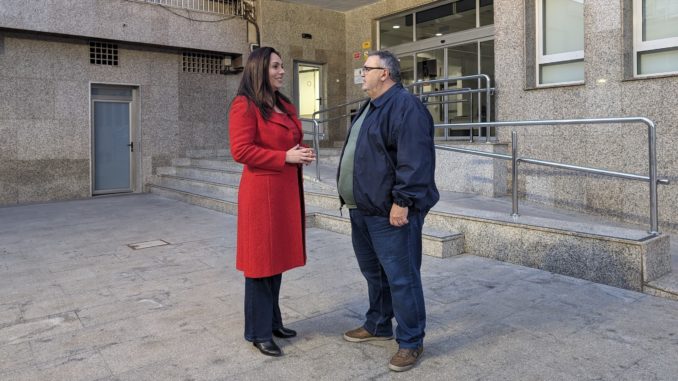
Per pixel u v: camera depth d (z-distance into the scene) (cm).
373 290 301
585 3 675
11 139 960
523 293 385
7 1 896
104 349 299
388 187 265
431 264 470
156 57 1112
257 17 1171
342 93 1281
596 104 668
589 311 346
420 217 275
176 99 1143
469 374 262
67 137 1016
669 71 629
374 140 265
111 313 360
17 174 968
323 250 530
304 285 417
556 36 736
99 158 1077
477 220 497
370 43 1208
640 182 626
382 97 272
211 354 290
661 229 612
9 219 783
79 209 878
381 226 272
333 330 324
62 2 945
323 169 899
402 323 273
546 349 288
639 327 317
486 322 330
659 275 398
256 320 288
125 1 1012
